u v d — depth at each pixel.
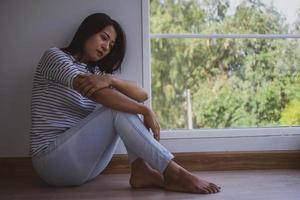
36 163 1.54
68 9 2.02
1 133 1.98
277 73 2.20
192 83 2.16
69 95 1.58
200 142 2.05
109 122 1.47
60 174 1.54
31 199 1.40
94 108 1.71
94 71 1.78
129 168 1.99
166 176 1.45
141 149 1.43
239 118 2.18
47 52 1.57
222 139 2.06
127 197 1.39
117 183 1.70
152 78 2.12
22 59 2.00
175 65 2.15
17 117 1.99
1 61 1.99
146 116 1.48
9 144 1.98
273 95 2.20
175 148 2.04
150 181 1.53
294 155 2.05
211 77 2.18
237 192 1.44
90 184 1.69
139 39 2.04
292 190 1.48
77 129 1.48
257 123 2.18
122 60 1.95
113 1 2.03
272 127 2.12
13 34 1.99
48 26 2.01
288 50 2.21
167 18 2.16
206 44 2.19
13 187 1.66
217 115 2.17
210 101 2.17
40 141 1.54
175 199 1.33
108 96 1.44
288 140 2.09
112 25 1.79
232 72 2.19
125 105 1.45
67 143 1.47
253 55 2.19
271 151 2.05
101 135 1.48
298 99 2.20
